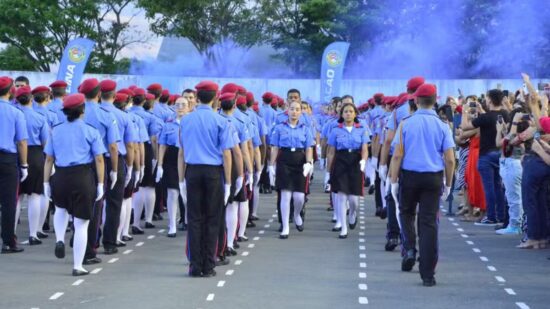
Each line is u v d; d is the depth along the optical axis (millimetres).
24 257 10375
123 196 10727
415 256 9234
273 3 35781
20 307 7609
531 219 11094
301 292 8320
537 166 11000
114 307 7613
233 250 10609
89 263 9867
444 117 14602
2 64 36031
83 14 34750
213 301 7871
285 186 12188
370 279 9008
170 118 12250
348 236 12305
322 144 13359
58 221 9133
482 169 13438
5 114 10516
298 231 12828
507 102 13414
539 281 8953
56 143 9016
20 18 34062
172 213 12203
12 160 10586
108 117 9805
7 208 10625
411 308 7645
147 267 9703
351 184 12219
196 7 35000
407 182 8656
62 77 20234
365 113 17094
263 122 13727
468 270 9586
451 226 13383
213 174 9008
